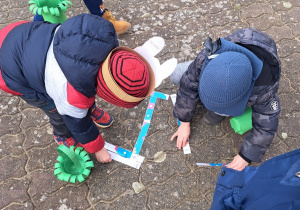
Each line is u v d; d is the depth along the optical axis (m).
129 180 2.08
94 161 2.15
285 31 2.73
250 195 1.16
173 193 2.03
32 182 2.08
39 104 1.63
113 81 1.05
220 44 1.37
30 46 1.32
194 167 2.12
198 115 2.32
